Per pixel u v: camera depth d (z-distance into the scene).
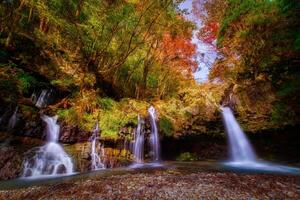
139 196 5.48
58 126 10.41
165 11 13.27
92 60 12.59
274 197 5.55
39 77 11.34
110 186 6.27
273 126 13.37
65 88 12.01
